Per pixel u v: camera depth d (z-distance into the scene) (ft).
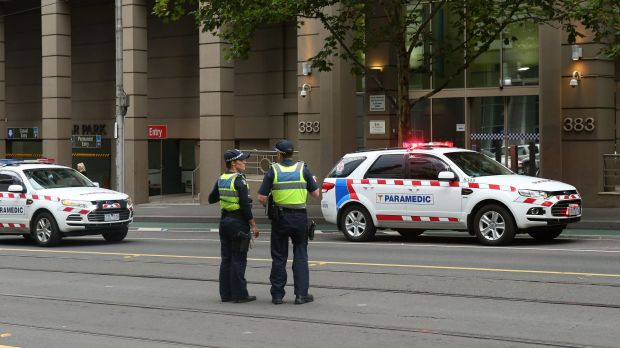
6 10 194.18
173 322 47.93
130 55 158.61
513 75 131.03
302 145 140.77
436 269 64.64
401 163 85.92
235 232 52.90
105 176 186.19
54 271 71.51
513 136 131.75
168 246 90.02
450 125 136.98
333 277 62.23
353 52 129.49
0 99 184.85
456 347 39.78
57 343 43.14
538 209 77.51
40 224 92.68
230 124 151.74
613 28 110.83
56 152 169.78
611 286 54.95
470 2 104.53
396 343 40.96
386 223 86.43
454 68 135.44
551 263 66.54
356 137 141.28
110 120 185.88
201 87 151.74
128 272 69.26
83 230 90.74
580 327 43.27
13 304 55.47
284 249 52.49
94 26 188.14
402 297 53.42
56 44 169.48
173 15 111.55
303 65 139.44
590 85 117.50
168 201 165.89
